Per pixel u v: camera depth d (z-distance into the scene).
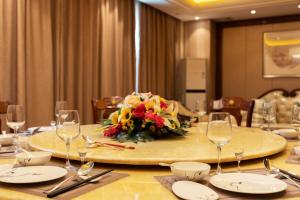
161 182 1.02
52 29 4.11
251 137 1.80
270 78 6.70
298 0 5.52
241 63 6.99
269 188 0.91
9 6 3.56
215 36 7.20
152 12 6.09
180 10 6.24
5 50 3.54
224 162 1.25
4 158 1.39
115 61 5.17
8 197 0.89
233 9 6.09
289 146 1.71
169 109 1.76
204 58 6.69
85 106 4.61
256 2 5.77
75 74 4.48
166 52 6.58
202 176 0.99
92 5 4.68
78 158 1.24
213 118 1.12
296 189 0.94
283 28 6.56
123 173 1.12
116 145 1.47
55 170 1.09
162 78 6.41
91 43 4.66
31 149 1.49
